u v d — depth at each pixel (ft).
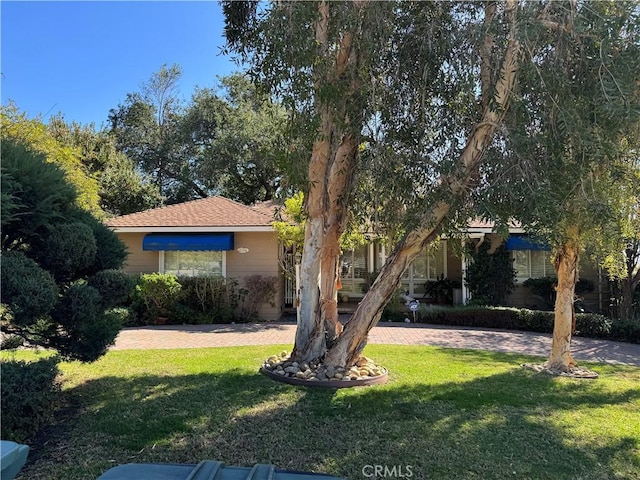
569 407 19.75
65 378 23.17
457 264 60.59
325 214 24.44
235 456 14.24
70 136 80.07
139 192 84.48
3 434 13.80
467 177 19.86
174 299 46.09
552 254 27.66
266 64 20.02
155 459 13.88
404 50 22.25
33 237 17.70
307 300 24.70
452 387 22.40
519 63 18.06
